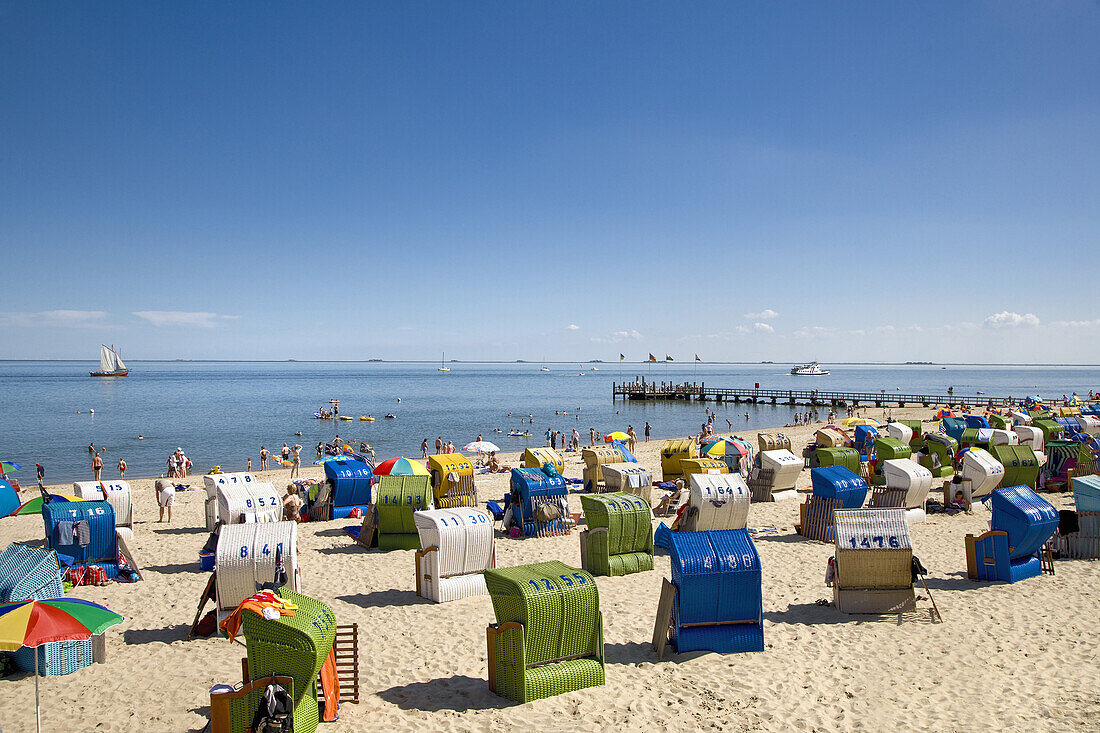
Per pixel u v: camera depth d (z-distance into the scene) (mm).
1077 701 8633
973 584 13383
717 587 10062
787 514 20594
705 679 9281
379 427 67312
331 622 8297
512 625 8703
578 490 25469
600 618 9141
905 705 8602
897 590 11750
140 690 9219
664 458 27031
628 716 8297
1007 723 8125
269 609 7684
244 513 15242
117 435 59250
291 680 7434
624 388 109938
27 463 43844
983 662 9828
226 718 7375
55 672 9719
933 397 94500
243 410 88062
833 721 8211
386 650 10555
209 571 15461
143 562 16375
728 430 65250
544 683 8719
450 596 12906
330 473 21766
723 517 16844
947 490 20422
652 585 13766
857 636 10812
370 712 8461
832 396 98125
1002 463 21109
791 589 13273
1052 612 11711
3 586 9953
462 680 9398
